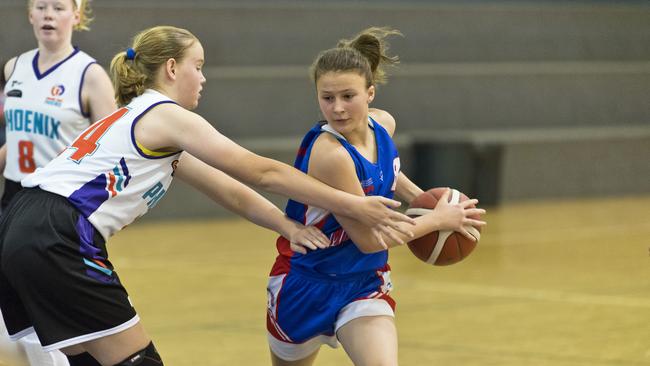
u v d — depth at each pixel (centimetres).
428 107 2834
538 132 2855
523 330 1127
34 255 642
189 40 700
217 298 1355
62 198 655
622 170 2839
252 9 2816
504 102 2948
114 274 670
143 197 679
